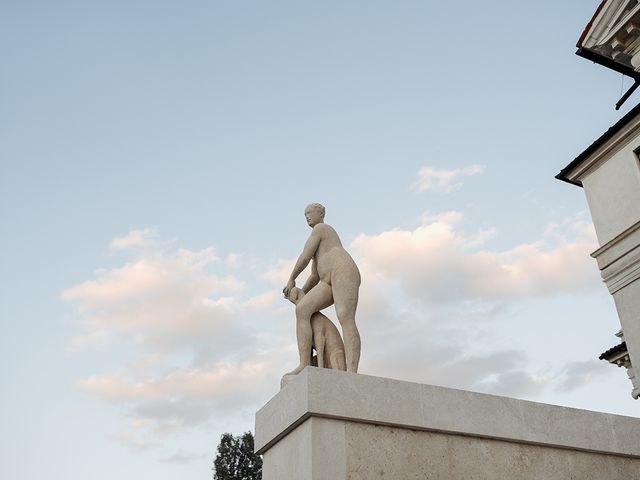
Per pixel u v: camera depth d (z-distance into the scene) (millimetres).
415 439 5750
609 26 14102
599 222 15250
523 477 6086
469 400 6148
